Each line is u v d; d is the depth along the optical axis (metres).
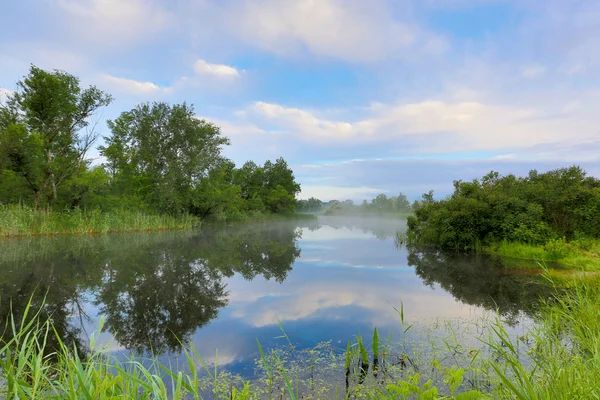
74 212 21.09
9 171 19.80
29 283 8.03
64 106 23.23
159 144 29.72
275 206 59.31
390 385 2.42
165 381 3.57
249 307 6.50
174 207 28.98
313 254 14.03
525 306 6.12
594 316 3.77
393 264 11.37
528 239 12.38
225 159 34.34
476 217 13.68
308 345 4.62
